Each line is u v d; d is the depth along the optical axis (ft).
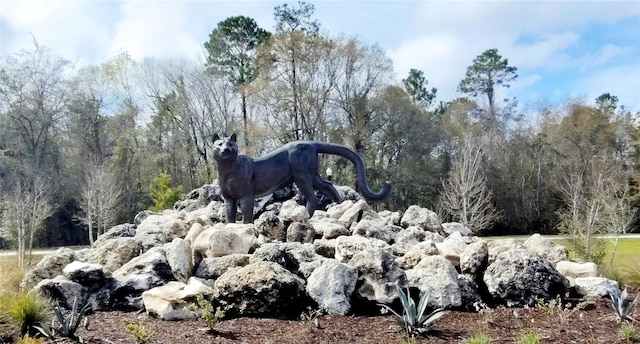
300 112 105.09
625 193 78.79
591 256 40.68
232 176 29.35
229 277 19.19
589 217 48.47
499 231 121.60
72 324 16.57
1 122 113.60
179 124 115.96
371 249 20.71
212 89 114.42
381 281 19.56
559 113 135.13
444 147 121.29
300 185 31.55
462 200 90.89
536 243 26.63
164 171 119.34
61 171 117.08
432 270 20.20
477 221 91.76
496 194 121.29
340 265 19.69
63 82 118.93
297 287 19.16
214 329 17.10
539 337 15.97
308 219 28.58
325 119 106.32
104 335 16.43
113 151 121.49
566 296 19.88
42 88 116.26
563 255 25.49
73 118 120.57
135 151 121.70
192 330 17.02
